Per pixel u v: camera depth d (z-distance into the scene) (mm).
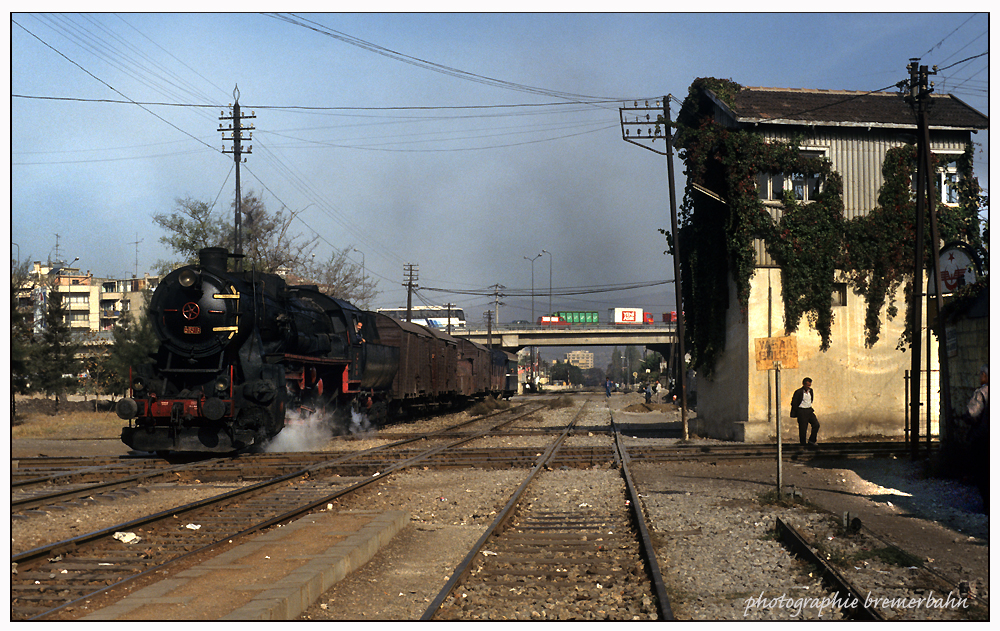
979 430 10406
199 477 14227
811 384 20062
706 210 22578
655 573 6691
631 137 21344
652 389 63906
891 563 7359
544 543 8438
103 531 8453
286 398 18641
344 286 52844
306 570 6785
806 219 20125
